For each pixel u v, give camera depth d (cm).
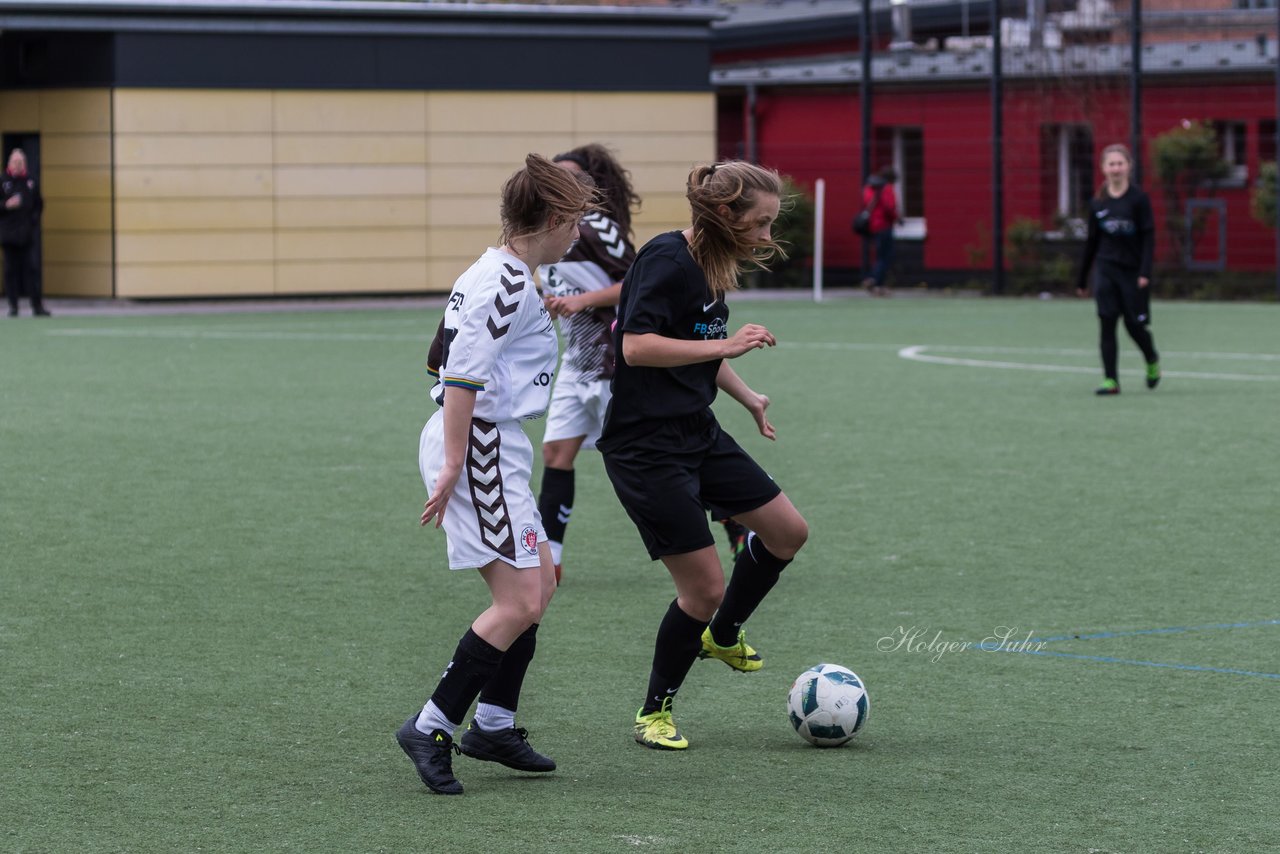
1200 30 10481
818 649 2359
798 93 11850
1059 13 10850
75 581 2766
